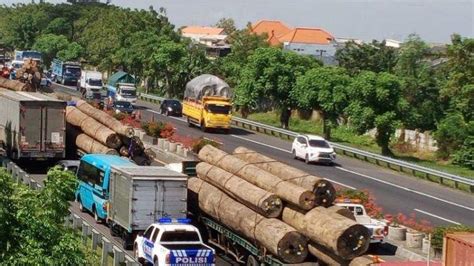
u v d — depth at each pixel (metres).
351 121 73.94
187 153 53.56
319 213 27.88
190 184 34.94
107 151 47.44
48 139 48.16
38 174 48.25
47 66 149.75
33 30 172.38
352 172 56.97
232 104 85.44
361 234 26.52
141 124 64.88
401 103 70.38
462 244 21.56
